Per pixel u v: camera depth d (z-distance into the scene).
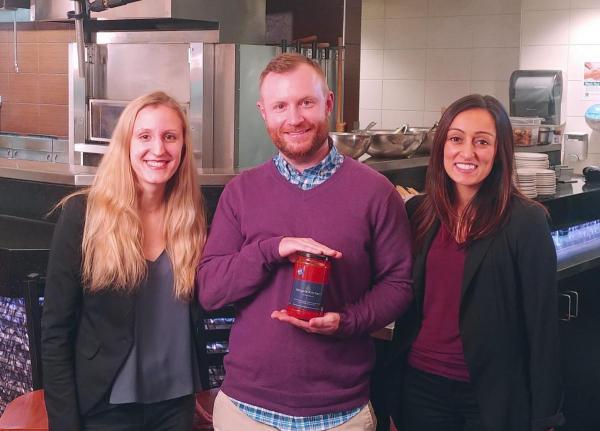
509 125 2.20
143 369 2.21
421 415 2.30
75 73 5.82
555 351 2.16
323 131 2.06
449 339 2.22
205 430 2.60
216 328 3.02
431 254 2.24
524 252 2.15
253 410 2.09
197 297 2.25
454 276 2.21
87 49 5.82
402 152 4.30
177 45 5.42
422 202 2.33
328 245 2.05
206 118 5.35
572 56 6.98
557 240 4.05
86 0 5.05
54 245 2.17
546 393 2.15
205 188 3.54
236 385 2.12
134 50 5.62
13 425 2.44
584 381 3.73
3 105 7.05
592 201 4.33
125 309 2.16
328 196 2.07
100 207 2.14
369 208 2.07
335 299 2.06
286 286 2.05
